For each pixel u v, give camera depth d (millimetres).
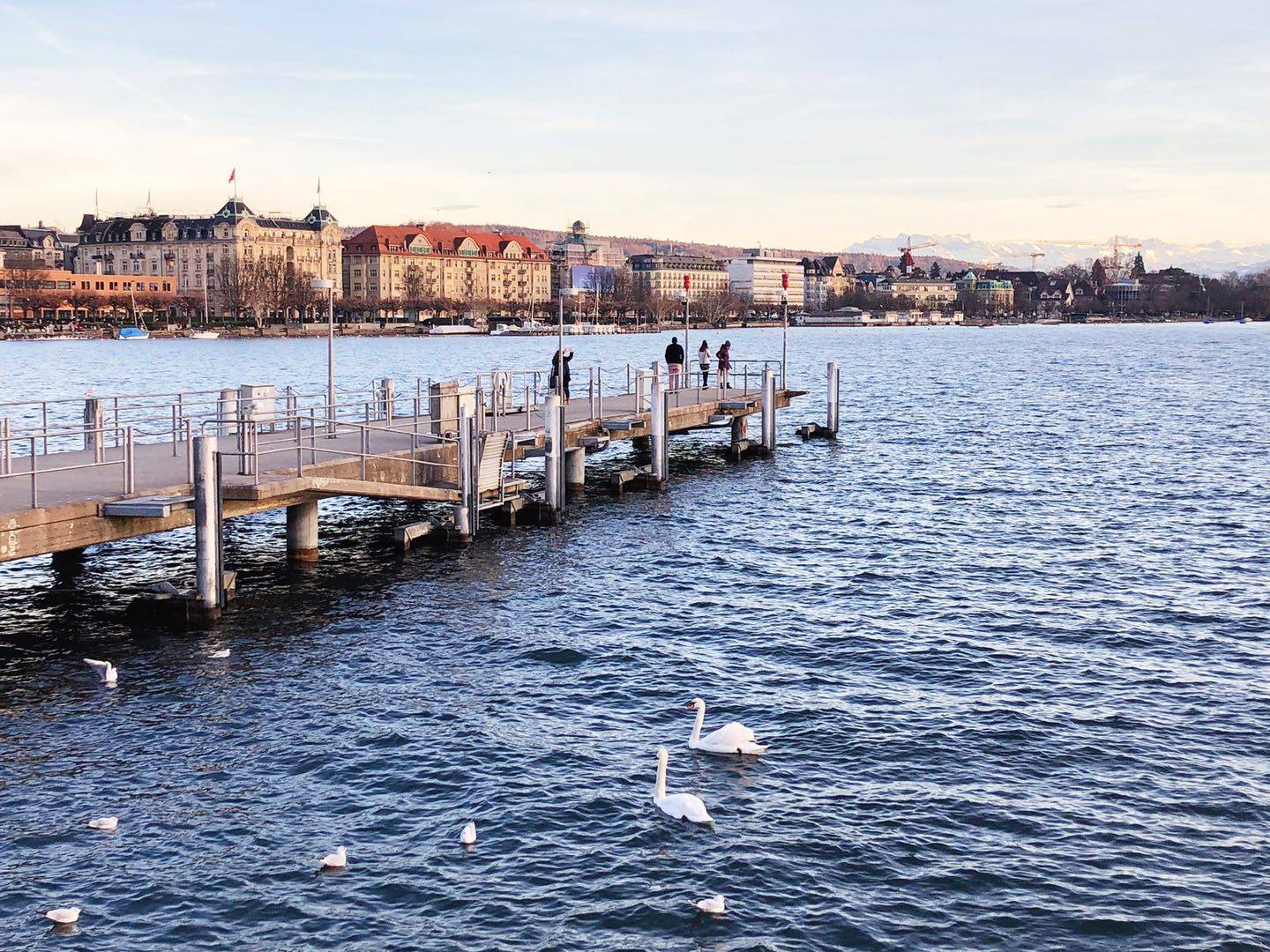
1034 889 19047
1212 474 59688
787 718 25844
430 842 20297
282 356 187250
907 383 129500
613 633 31609
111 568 38031
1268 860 19938
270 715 25469
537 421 49906
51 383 122375
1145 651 30422
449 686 27422
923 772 23141
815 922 18141
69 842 20078
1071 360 188625
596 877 19281
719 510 48562
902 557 40656
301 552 38500
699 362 67750
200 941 17484
